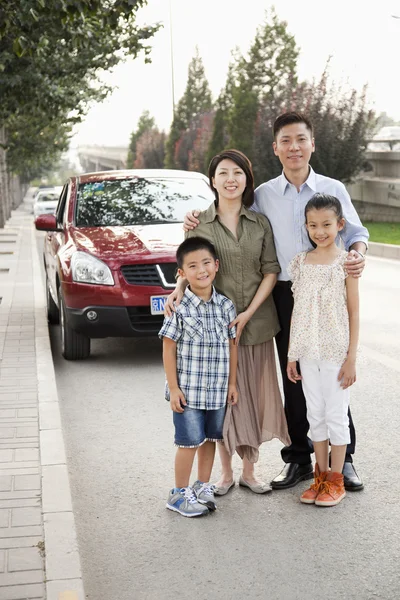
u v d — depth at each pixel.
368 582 3.39
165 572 3.54
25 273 14.64
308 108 24.41
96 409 6.20
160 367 7.51
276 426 4.35
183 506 4.16
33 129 34.19
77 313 7.36
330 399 4.21
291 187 4.29
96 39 14.52
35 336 8.23
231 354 4.15
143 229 7.90
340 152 24.19
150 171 9.12
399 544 3.76
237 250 4.18
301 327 4.17
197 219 4.26
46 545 3.49
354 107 24.45
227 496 4.43
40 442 4.86
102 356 8.03
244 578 3.46
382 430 5.49
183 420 4.09
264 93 36.38
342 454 4.27
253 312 4.18
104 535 3.95
